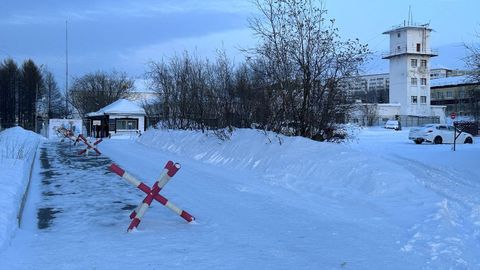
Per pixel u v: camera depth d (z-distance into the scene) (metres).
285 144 14.09
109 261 6.01
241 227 7.77
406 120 88.38
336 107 15.67
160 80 30.44
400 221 7.85
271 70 16.08
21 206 8.98
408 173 10.46
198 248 6.60
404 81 92.06
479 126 45.84
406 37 91.25
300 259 6.10
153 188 7.86
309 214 8.60
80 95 85.44
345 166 11.37
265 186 11.63
